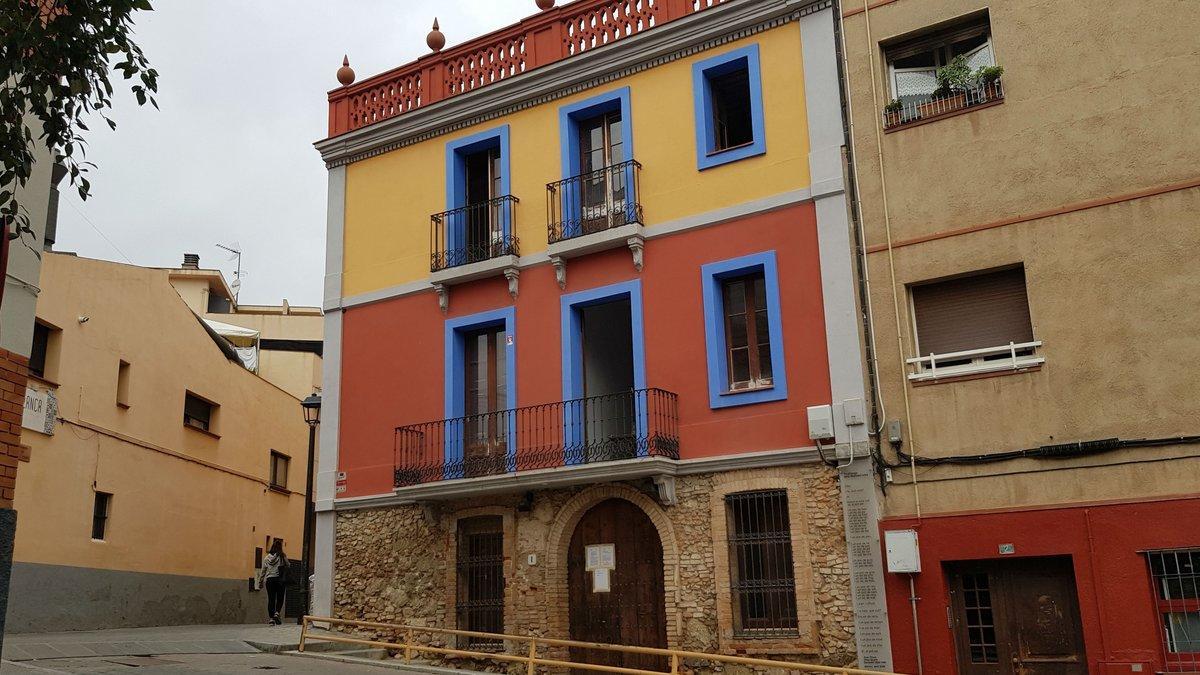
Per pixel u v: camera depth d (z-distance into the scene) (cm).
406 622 1638
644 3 1644
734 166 1515
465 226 1745
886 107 1419
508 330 1656
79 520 1880
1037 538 1223
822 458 1360
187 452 2311
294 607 2908
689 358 1491
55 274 1855
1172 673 1132
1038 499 1235
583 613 1526
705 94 1566
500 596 1583
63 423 1845
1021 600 1245
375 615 1672
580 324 1628
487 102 1753
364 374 1791
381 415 1753
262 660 1405
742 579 1398
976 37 1405
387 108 1888
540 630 1523
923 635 1259
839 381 1373
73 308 1902
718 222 1508
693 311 1503
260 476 2727
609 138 1670
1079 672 1198
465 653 1338
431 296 1750
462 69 1819
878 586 1293
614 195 1619
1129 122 1265
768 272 1455
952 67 1388
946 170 1365
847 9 1472
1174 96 1245
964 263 1329
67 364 1872
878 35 1442
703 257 1512
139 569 2072
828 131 1449
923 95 1425
